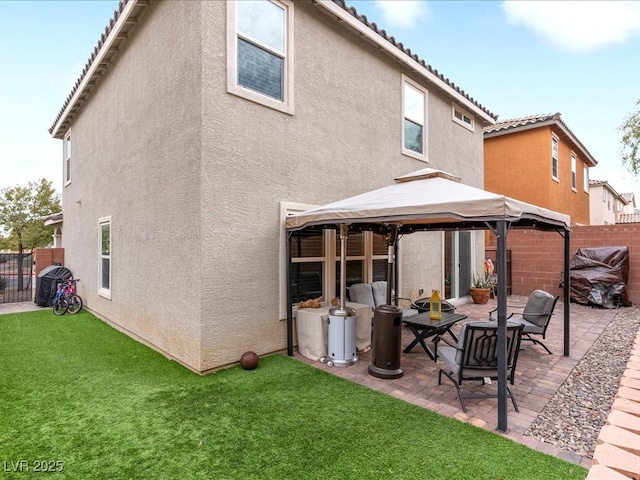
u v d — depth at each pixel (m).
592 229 11.35
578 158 17.94
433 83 9.59
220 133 5.38
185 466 3.10
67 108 10.79
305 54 6.59
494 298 12.20
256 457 3.23
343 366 5.59
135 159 7.04
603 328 7.91
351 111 7.51
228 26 5.46
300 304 6.41
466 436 3.57
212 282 5.27
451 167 10.71
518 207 4.04
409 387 4.83
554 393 4.64
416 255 9.41
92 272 9.66
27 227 19.91
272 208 6.04
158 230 6.22
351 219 4.95
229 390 4.64
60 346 6.53
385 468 3.06
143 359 5.82
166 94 5.98
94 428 3.70
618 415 3.58
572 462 3.14
